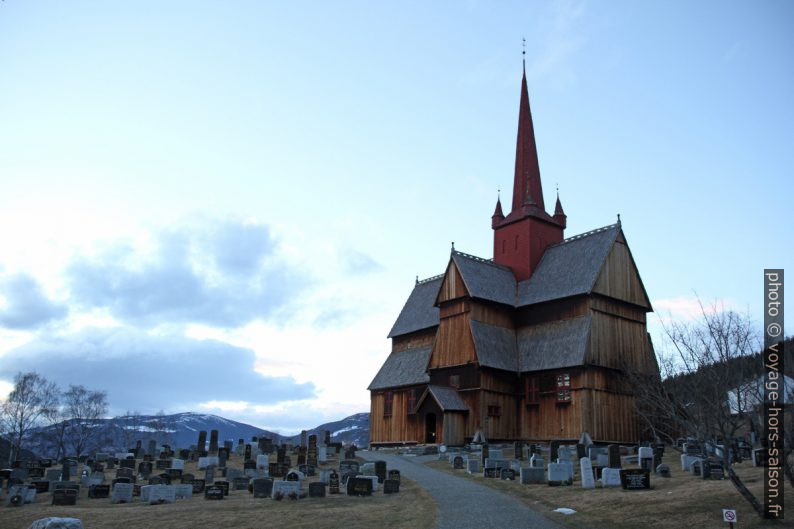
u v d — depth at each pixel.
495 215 74.44
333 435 181.12
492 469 38.22
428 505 28.27
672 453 45.00
